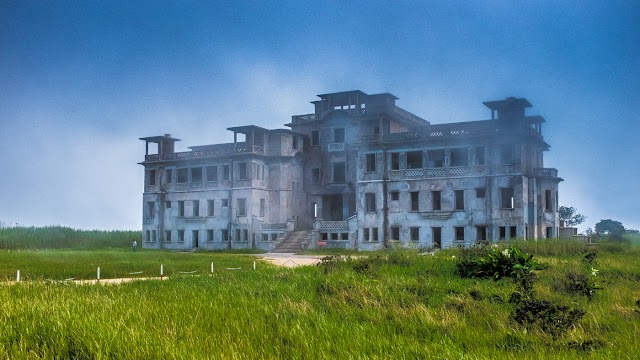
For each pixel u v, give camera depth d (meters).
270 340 10.29
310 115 77.25
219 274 25.91
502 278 21.67
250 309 13.75
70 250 64.44
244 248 70.69
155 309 13.08
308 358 9.13
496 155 58.94
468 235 59.72
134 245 67.38
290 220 68.94
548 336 11.38
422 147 63.41
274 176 74.19
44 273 27.91
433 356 9.30
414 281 20.16
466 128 61.75
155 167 79.12
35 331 10.30
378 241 64.38
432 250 47.41
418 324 12.54
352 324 12.16
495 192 58.62
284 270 26.72
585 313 13.51
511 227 57.38
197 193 75.69
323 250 65.88
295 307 13.90
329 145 74.31
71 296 15.49
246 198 71.62
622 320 13.41
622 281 22.86
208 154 75.25
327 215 74.88
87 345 9.37
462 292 17.84
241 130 73.50
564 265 27.86
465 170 60.50
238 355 9.02
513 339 11.23
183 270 32.00
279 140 74.31
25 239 73.94
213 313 12.91
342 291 16.73
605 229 101.56
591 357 9.50
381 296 16.09
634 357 9.52
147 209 79.44
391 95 72.12
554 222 61.19
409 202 63.47
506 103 59.47
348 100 73.31
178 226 76.69
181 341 9.66
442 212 61.25
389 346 10.06
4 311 12.02
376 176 65.62
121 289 18.61
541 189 60.56
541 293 17.84
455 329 12.01
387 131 70.44
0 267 31.14
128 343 9.37
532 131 59.97
